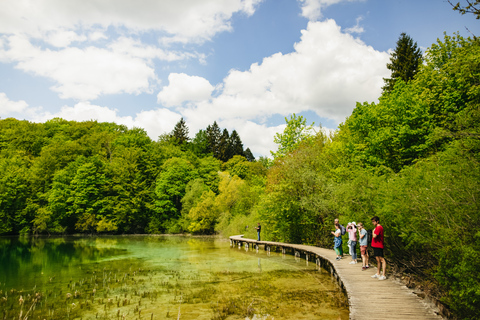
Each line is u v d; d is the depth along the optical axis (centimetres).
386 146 1933
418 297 879
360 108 2248
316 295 1121
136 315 925
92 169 5369
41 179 5328
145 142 7550
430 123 1786
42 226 4819
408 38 3459
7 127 7062
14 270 1748
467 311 614
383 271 1098
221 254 2441
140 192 5634
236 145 10656
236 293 1163
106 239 4228
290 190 2383
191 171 6359
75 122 8475
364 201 1324
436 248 768
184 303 1038
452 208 700
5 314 953
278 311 938
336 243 1580
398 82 2545
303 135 3756
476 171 666
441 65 2256
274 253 2495
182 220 5391
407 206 891
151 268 1759
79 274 1606
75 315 936
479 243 606
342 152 2469
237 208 4669
